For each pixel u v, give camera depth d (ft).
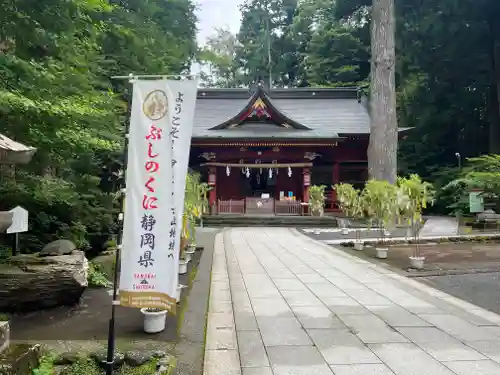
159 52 38.63
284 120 75.46
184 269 25.38
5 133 18.72
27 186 21.56
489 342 14.33
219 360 12.68
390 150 60.23
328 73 111.86
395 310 18.25
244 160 75.41
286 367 12.19
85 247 27.32
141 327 15.25
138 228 12.19
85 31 22.25
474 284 23.65
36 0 16.15
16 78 16.75
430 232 49.52
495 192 55.47
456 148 90.53
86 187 29.04
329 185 80.79
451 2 72.79
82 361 12.09
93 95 23.35
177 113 12.36
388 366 12.30
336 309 18.35
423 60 82.64
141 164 12.26
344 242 41.09
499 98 76.84
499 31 75.51
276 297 20.47
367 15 98.84
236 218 63.62
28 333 14.38
